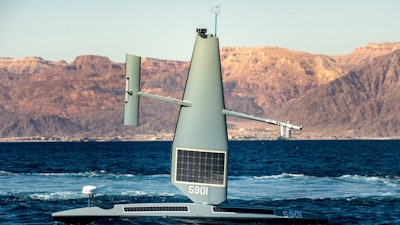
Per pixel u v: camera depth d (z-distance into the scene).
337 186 143.62
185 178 82.44
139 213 82.81
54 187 135.00
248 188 139.62
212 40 81.69
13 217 93.12
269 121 79.94
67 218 82.50
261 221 83.75
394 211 102.69
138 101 78.00
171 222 81.00
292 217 85.38
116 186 138.50
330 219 95.44
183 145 82.12
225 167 82.19
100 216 82.56
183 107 82.06
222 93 81.94
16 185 139.88
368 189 136.38
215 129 81.81
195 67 81.81
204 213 82.25
